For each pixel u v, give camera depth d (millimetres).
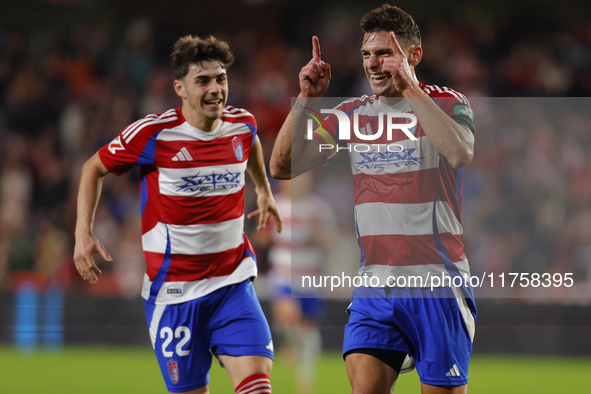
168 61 53219
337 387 25891
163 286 14266
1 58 52281
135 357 33594
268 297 35625
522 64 52156
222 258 14242
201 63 13797
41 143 47969
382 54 12352
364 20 12547
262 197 15758
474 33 53500
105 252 14047
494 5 54156
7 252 41219
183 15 54812
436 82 51250
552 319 33406
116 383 26188
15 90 50812
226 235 14227
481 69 52000
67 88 50906
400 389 25625
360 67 52344
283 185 27250
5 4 53562
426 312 12297
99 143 48062
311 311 26172
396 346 12328
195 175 14031
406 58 11875
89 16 54375
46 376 27797
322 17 55250
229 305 14125
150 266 14367
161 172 14117
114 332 36906
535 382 26844
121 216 42656
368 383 12125
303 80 12625
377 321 12391
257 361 13711
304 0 54938
